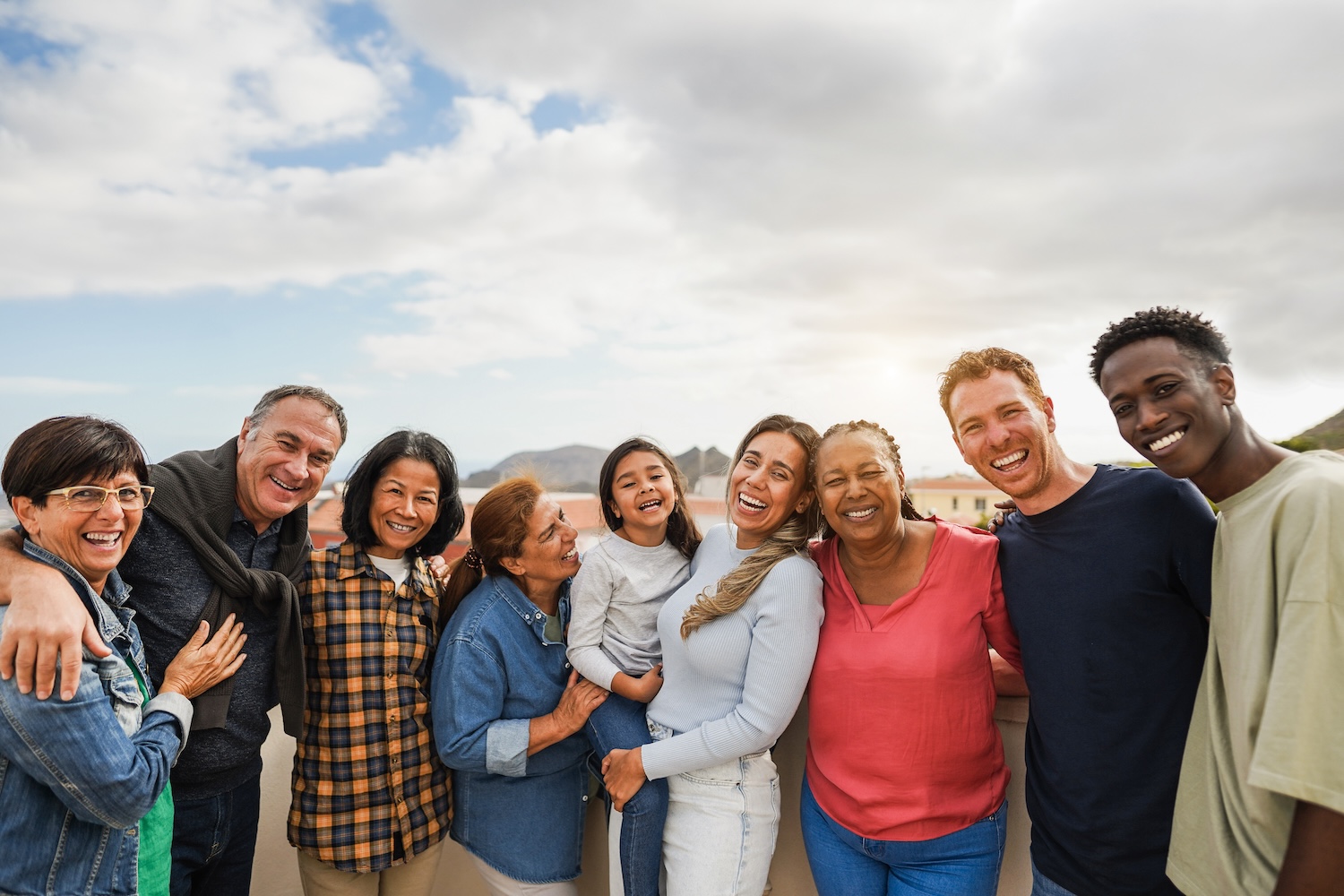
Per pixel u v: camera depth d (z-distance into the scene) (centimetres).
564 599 239
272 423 208
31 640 143
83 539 161
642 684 211
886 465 184
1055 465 180
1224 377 151
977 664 189
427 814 223
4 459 160
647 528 228
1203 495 154
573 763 229
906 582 192
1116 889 171
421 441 222
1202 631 168
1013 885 215
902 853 187
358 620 216
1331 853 125
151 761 158
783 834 240
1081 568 172
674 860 200
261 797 276
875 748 187
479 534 222
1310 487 133
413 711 222
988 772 193
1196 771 157
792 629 190
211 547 197
